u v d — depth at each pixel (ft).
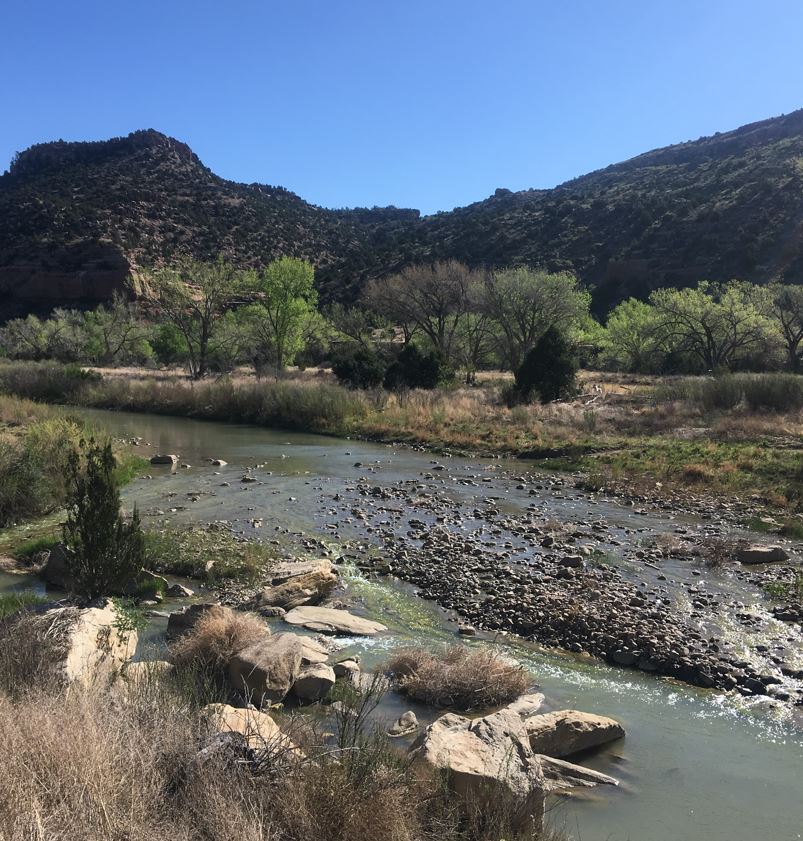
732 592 28.91
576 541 37.06
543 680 21.61
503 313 155.12
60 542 32.07
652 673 22.29
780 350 180.34
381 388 108.27
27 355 226.79
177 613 24.00
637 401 99.60
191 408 110.73
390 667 21.66
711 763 16.78
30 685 15.48
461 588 29.76
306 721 15.19
